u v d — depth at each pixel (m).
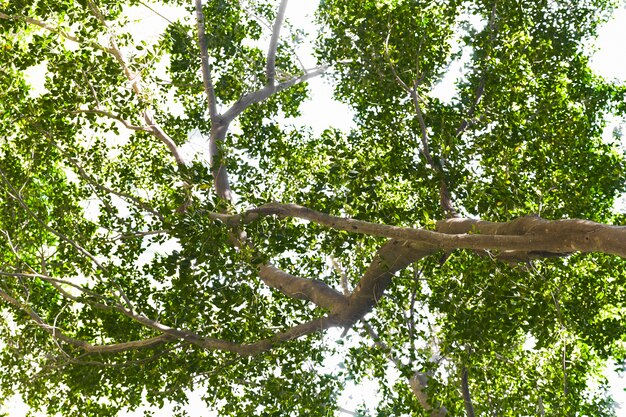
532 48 12.63
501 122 11.78
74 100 12.05
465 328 10.03
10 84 13.16
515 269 9.67
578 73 14.31
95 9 14.03
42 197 14.52
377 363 12.08
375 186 10.85
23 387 13.38
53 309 13.08
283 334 11.05
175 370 12.08
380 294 10.90
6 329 13.39
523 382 11.64
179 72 15.43
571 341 11.23
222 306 10.59
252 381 11.88
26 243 13.91
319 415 11.50
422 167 10.80
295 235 11.37
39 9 13.30
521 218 7.69
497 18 13.07
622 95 14.45
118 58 14.22
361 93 13.75
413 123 12.04
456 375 10.79
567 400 11.47
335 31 13.40
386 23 12.26
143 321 11.26
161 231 11.94
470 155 11.08
